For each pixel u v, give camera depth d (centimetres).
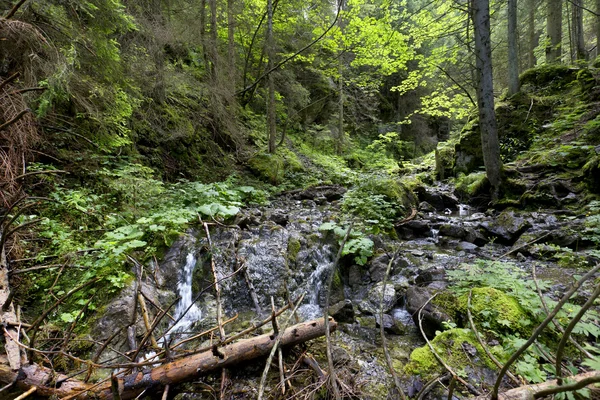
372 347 283
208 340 299
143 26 616
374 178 720
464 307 280
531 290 290
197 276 386
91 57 446
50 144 444
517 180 667
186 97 848
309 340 257
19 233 333
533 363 207
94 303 303
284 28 1139
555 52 1105
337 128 1658
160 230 406
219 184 632
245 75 1091
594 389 148
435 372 222
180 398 218
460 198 805
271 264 412
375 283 424
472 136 918
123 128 530
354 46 1130
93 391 203
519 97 925
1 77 357
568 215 539
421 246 523
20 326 235
